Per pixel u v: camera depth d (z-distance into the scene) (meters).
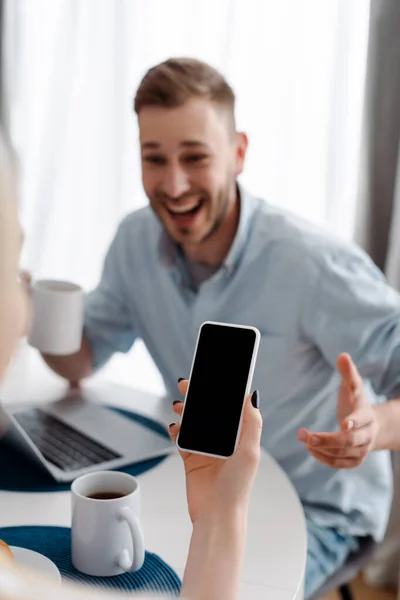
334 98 2.07
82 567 0.90
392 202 2.01
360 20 2.05
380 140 1.98
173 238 1.55
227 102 1.50
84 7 2.36
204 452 0.85
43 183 2.45
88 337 1.68
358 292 1.42
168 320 1.63
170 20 2.26
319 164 2.16
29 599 0.47
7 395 1.56
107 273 1.72
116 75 2.33
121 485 0.96
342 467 1.16
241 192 1.55
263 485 1.16
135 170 2.40
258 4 2.13
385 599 2.09
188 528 1.02
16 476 1.16
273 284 1.49
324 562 1.35
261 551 0.97
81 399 1.54
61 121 2.41
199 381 0.90
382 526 1.49
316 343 1.47
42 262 2.49
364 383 1.50
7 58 2.45
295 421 1.51
